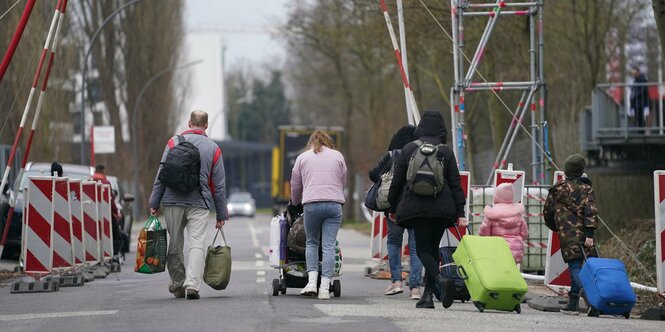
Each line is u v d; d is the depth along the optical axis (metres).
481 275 43.28
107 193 78.12
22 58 126.81
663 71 138.12
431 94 160.75
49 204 60.91
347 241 133.62
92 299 52.50
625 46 139.88
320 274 51.97
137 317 41.84
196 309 44.38
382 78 197.12
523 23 103.94
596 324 41.34
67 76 155.00
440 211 43.72
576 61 136.88
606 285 44.62
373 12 116.19
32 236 60.66
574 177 47.28
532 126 77.12
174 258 50.75
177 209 49.91
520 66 111.81
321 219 50.00
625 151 111.56
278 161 195.38
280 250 51.94
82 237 66.69
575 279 46.78
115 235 81.12
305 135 191.88
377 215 71.69
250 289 57.62
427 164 43.56
